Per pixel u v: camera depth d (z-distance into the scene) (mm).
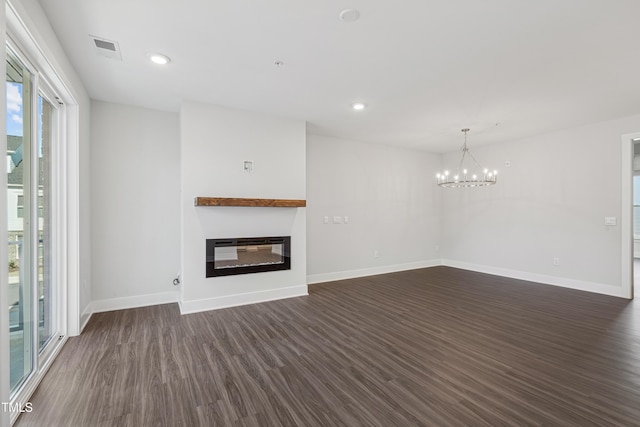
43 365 2354
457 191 6734
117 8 2084
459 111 4164
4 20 1512
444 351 2719
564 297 4426
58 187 2953
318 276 5445
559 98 3678
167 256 4172
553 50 2611
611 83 3256
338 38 2459
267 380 2254
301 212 4578
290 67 2943
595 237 4688
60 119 2965
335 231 5648
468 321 3469
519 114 4270
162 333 3121
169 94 3602
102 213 3818
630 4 2021
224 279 3996
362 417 1842
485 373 2346
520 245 5617
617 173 4473
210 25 2289
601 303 4133
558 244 5109
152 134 4090
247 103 3887
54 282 2922
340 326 3324
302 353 2684
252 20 2230
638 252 7977
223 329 3232
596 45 2527
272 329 3240
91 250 3740
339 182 5695
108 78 3166
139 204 4016
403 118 4465
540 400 2002
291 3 2043
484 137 5551
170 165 4191
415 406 1946
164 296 4152
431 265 6926
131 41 2494
